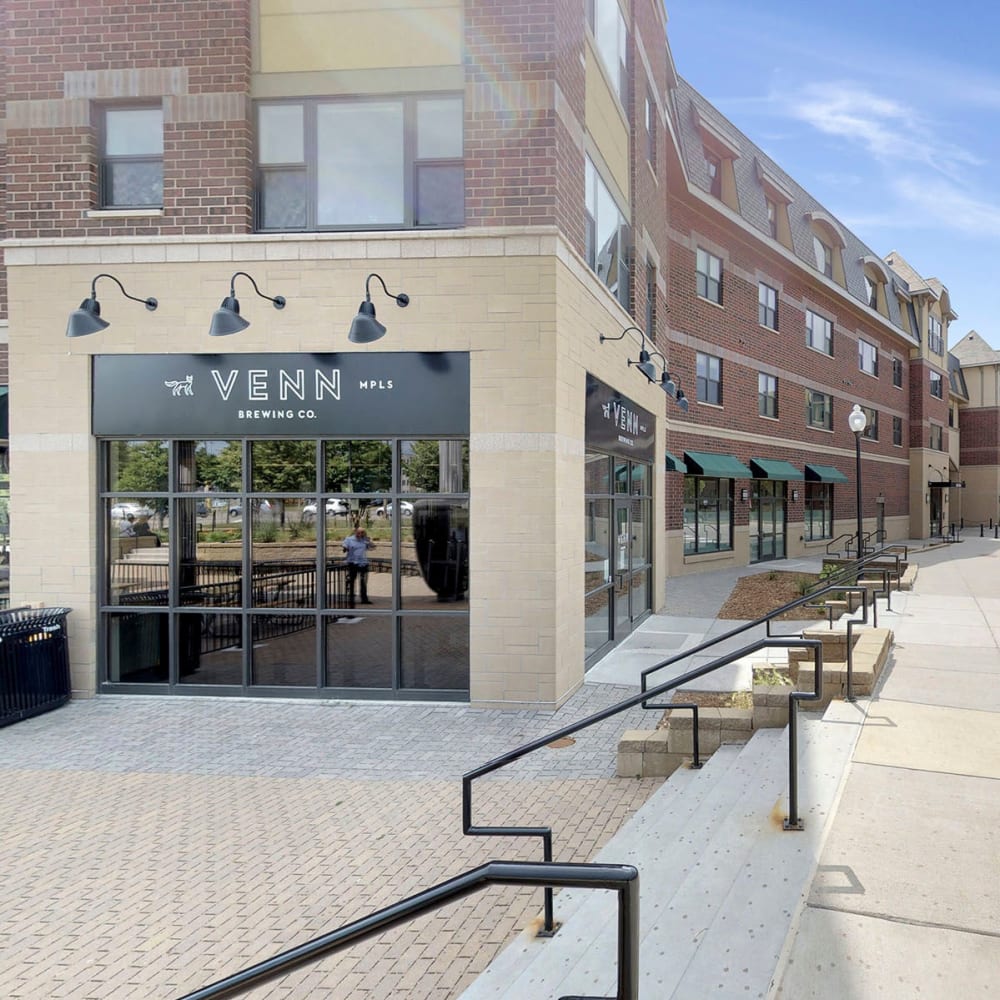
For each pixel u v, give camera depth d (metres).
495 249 8.41
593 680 9.40
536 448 8.36
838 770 4.61
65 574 8.86
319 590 8.82
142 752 7.13
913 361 39.41
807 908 3.15
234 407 8.74
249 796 6.05
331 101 8.80
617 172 11.84
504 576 8.40
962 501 49.69
